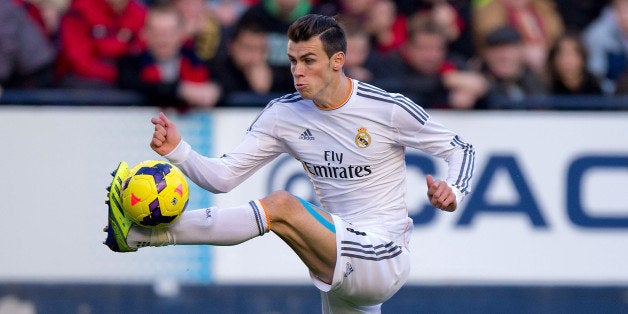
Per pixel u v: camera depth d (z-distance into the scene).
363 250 12.98
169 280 19.17
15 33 19.16
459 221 19.38
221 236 12.80
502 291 19.45
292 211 12.82
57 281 18.95
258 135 13.36
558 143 19.44
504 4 21.34
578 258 19.52
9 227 18.83
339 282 13.07
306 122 13.16
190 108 18.91
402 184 13.52
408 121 13.01
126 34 19.53
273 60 19.78
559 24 22.02
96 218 18.95
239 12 21.83
